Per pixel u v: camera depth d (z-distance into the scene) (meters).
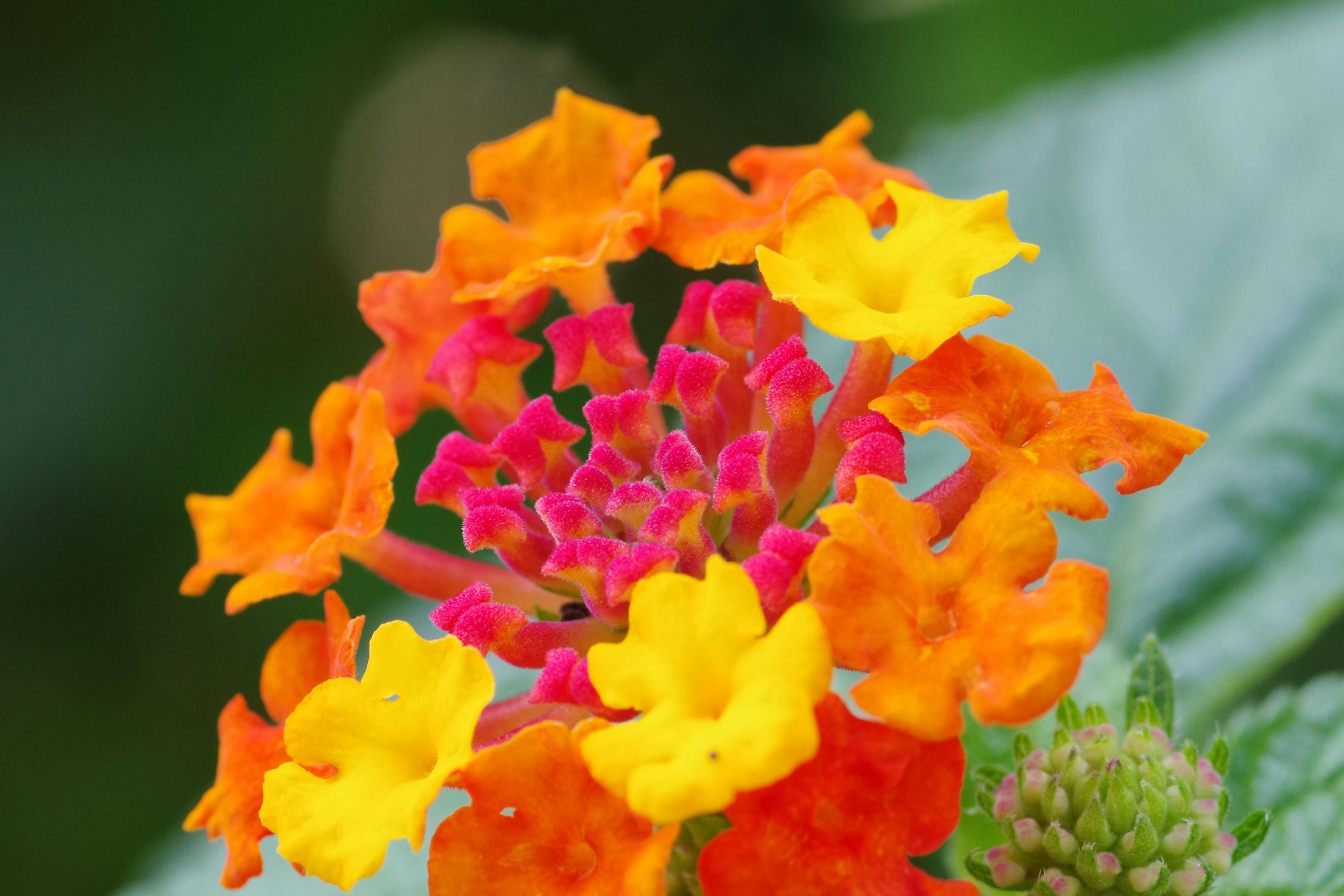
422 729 0.15
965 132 0.21
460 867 0.15
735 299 0.16
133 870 0.27
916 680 0.14
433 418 0.27
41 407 0.27
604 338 0.16
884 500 0.15
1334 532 0.18
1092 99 0.20
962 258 0.15
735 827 0.15
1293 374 0.19
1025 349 0.19
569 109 0.17
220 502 0.17
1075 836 0.16
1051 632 0.14
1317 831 0.17
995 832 0.17
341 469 0.17
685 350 0.16
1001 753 0.17
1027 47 0.24
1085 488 0.15
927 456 0.19
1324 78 0.19
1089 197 0.20
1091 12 0.24
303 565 0.16
